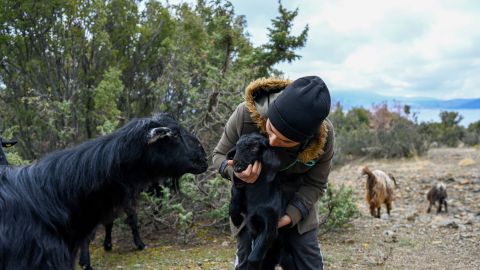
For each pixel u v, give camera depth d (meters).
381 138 15.27
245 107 3.18
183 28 7.15
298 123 2.72
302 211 3.14
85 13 6.45
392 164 13.62
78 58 6.54
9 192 2.94
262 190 2.89
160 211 6.11
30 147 6.64
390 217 7.65
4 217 2.87
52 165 3.08
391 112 19.44
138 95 7.30
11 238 2.84
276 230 2.93
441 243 6.15
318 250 3.38
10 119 6.62
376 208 8.23
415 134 15.70
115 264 5.30
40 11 6.25
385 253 5.68
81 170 3.06
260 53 7.59
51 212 2.97
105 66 6.77
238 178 2.94
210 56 7.24
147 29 7.10
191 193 6.07
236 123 3.22
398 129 16.11
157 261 5.35
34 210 2.93
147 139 3.11
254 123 3.16
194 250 5.75
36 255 2.87
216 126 6.67
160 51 7.17
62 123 6.49
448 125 23.69
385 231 6.68
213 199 6.34
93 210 3.11
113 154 3.07
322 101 2.75
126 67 7.05
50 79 6.48
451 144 20.20
